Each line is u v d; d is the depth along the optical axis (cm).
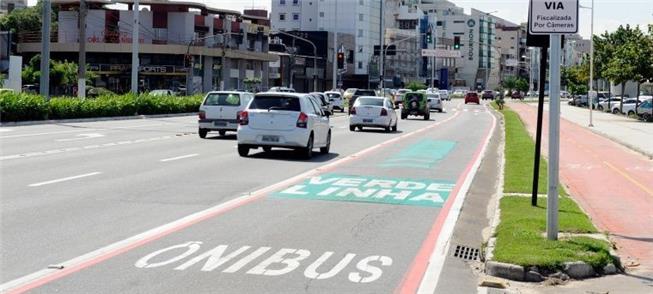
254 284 1038
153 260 1159
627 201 2033
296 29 17875
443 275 1145
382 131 5022
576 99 13088
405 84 18462
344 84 17238
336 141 3966
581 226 1465
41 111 4872
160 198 1772
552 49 1265
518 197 1870
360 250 1282
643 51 7369
